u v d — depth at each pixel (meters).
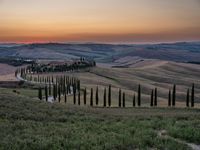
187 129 16.88
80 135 15.30
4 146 12.68
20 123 18.95
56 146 13.00
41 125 18.73
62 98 141.25
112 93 179.62
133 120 24.00
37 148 12.82
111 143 13.60
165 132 17.28
